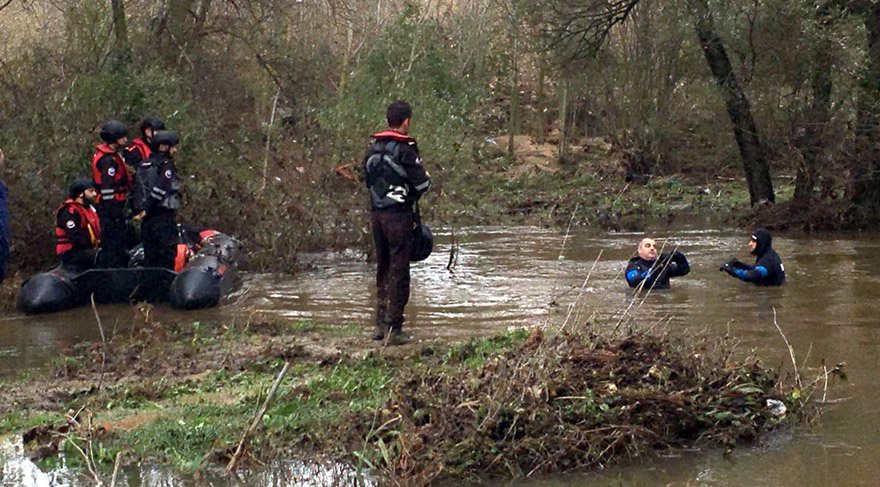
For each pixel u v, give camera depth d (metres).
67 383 7.36
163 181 11.00
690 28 17.70
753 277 10.86
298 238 13.30
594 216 19.02
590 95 29.38
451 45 30.64
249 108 20.34
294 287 11.72
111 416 6.48
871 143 16.75
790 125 17.52
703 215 19.30
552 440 5.58
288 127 16.45
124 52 14.83
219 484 5.34
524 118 33.16
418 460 5.40
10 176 12.50
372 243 13.70
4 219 8.00
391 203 8.20
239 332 9.04
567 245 15.05
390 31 24.39
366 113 15.14
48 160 12.91
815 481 5.24
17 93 13.52
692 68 20.33
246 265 13.00
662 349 6.42
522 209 20.50
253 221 13.62
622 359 6.29
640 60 25.55
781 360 7.49
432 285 11.43
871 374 7.15
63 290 10.58
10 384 7.37
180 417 6.37
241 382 7.20
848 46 16.42
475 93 25.83
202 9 19.39
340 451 5.68
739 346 7.93
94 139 13.43
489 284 11.41
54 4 16.77
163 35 18.44
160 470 5.55
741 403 6.08
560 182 25.94
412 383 6.30
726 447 5.82
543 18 18.36
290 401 6.55
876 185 17.00
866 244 14.67
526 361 6.14
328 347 8.26
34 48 14.73
